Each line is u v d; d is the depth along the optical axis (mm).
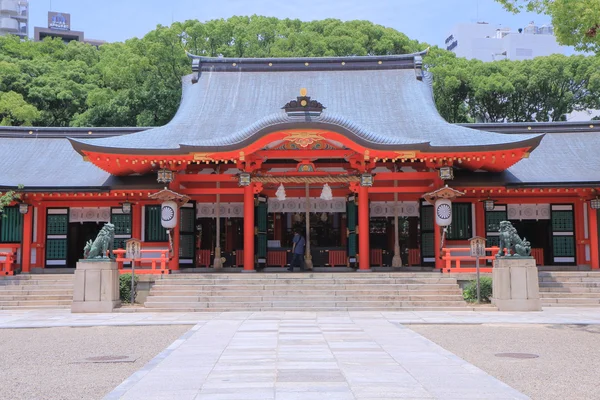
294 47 54781
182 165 28078
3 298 23938
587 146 32656
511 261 21797
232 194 31172
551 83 58156
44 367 11812
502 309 21656
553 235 30578
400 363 11492
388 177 28156
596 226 29547
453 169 29953
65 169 31047
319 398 8844
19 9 150750
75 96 57031
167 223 26688
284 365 11359
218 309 22062
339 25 60438
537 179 29109
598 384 9945
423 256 30188
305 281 24062
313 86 34719
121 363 12141
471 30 118188
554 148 32656
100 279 21953
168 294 23266
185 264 30031
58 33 133750
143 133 29438
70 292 24391
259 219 30641
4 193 28266
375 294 23141
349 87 34469
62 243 30375
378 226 32594
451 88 58188
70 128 34500
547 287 24781
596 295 23938
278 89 34562
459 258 25156
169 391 9352
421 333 16047
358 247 29734
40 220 30344
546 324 17750
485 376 10336
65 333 16688
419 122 30328
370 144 25969
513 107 60812
